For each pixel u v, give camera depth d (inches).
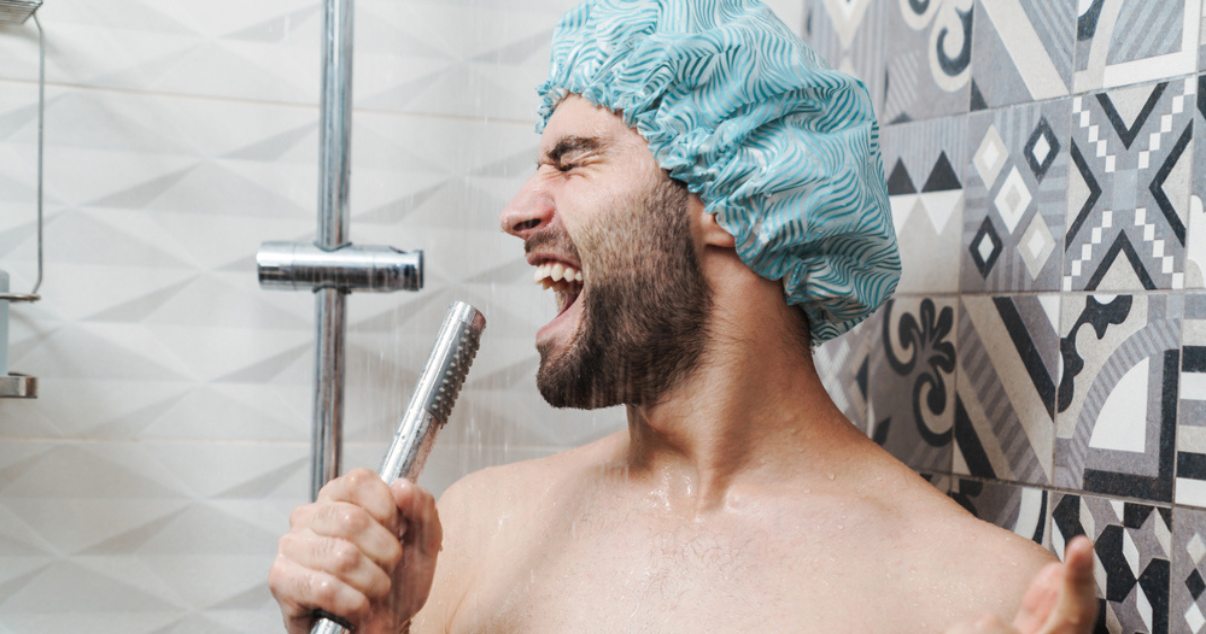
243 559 29.9
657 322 21.8
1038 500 26.1
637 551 21.8
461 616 23.0
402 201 30.7
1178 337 22.5
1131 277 23.7
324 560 18.6
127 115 29.2
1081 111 25.3
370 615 19.6
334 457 28.0
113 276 29.1
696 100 21.6
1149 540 23.0
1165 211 22.9
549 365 22.7
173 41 29.6
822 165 21.5
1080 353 25.0
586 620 20.8
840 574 20.0
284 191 30.5
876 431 33.2
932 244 30.9
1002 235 27.9
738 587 20.2
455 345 20.3
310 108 30.7
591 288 21.8
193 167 29.8
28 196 28.4
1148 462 23.1
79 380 28.7
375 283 27.5
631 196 21.7
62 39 28.7
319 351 27.9
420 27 30.8
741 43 21.6
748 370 22.3
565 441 30.9
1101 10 24.8
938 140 30.8
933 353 30.5
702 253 22.1
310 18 30.6
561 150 22.9
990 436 28.0
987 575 19.2
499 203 31.1
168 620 29.4
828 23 35.7
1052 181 26.1
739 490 22.3
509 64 31.3
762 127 22.1
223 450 29.8
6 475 27.9
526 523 24.3
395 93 30.7
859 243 23.2
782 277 22.6
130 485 29.0
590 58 22.2
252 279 30.2
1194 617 21.8
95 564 28.7
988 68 28.7
